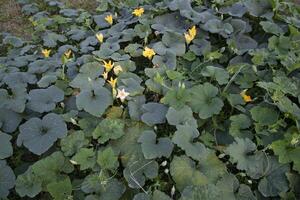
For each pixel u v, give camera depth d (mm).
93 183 1341
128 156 1444
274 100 1573
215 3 2336
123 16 2428
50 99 1657
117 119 1555
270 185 1375
